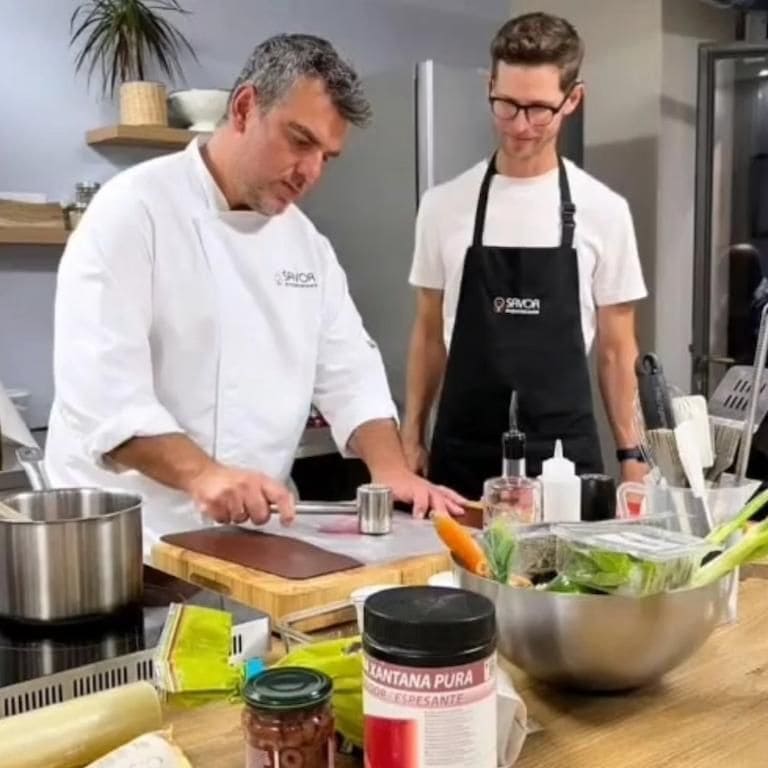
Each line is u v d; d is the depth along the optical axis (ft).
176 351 5.10
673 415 3.40
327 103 4.74
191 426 5.19
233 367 5.20
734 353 9.14
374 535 4.30
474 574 2.86
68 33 8.68
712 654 3.16
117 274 4.78
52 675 2.71
